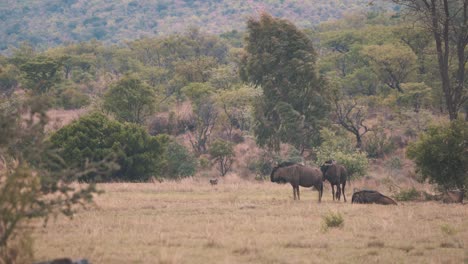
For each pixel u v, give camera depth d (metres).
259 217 28.12
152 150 67.06
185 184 51.78
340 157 58.78
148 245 20.30
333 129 87.44
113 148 63.19
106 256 17.92
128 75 97.25
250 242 20.34
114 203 33.88
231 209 31.77
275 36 92.94
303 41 92.81
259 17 97.25
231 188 48.50
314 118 88.06
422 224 25.31
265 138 89.94
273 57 90.44
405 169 74.69
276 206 33.28
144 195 40.91
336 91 92.06
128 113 94.94
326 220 24.61
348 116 94.25
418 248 19.58
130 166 64.12
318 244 20.28
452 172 40.44
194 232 23.12
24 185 14.85
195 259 17.66
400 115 93.62
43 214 15.19
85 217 27.78
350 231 23.41
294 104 90.56
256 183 57.19
